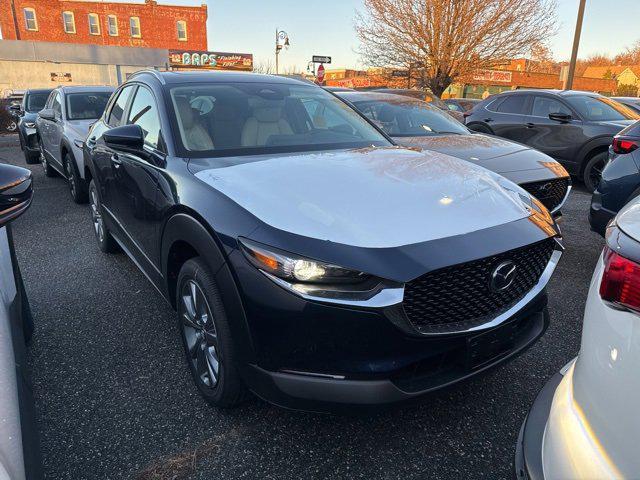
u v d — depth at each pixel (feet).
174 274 8.59
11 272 6.97
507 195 7.55
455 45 60.85
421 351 5.90
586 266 14.06
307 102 10.94
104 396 8.05
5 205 4.84
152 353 9.36
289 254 5.82
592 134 23.93
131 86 12.01
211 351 7.38
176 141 8.77
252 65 121.70
